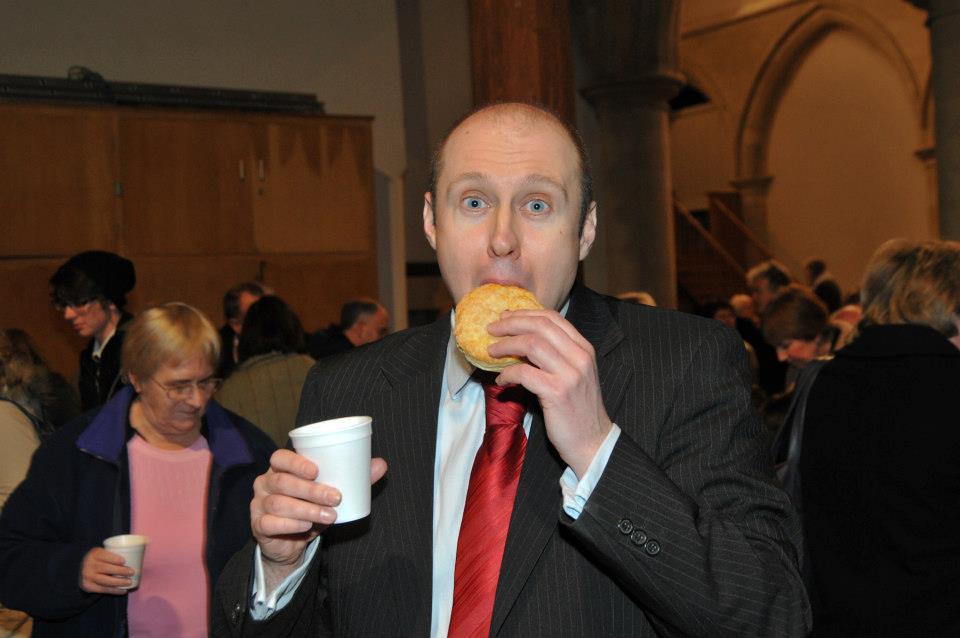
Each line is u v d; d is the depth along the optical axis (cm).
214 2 718
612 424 115
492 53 487
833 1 1588
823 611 218
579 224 131
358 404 146
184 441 247
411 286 1005
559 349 109
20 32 652
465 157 128
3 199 599
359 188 713
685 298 1627
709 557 112
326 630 144
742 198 1800
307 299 693
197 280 656
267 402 371
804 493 227
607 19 948
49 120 612
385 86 782
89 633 228
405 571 129
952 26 748
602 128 977
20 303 602
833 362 232
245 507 242
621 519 111
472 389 139
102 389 391
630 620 122
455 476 134
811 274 1238
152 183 643
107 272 407
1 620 274
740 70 1762
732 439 126
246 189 674
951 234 754
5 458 295
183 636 233
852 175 1636
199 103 689
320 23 758
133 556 220
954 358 214
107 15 679
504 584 120
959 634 200
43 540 232
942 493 204
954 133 749
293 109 729
